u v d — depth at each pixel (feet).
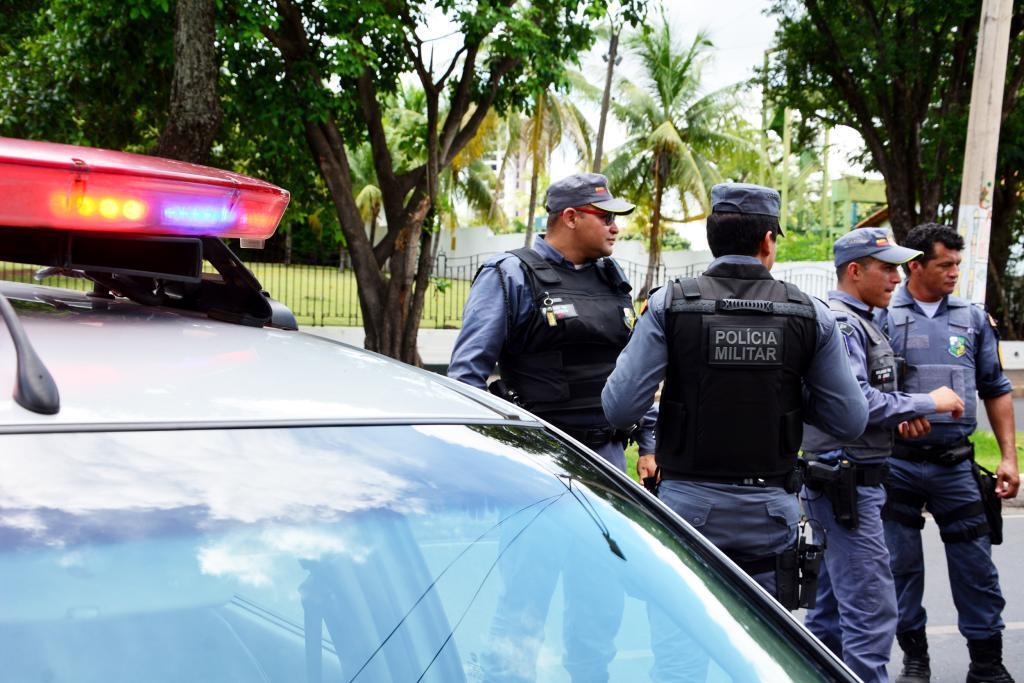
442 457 4.50
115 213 4.69
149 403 4.08
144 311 5.43
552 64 36.58
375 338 40.65
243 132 44.09
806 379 9.28
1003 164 62.08
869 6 58.54
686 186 95.71
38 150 4.76
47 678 3.32
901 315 13.41
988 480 13.06
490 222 110.32
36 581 3.42
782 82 64.75
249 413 4.22
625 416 9.15
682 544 4.89
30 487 3.57
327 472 4.13
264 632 3.67
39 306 5.10
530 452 4.87
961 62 57.52
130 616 3.50
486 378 10.14
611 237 10.52
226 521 3.80
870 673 10.71
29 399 3.75
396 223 41.04
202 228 5.01
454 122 39.68
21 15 44.50
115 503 3.66
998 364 13.44
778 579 9.15
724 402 8.88
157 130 44.73
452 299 67.10
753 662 4.34
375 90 40.40
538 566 4.32
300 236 79.10
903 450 13.07
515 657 4.09
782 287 9.09
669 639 4.33
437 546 4.15
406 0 36.27
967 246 31.30
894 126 61.82
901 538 13.15
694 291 8.97
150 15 31.78
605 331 10.39
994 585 13.10
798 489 9.43
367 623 3.88
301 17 35.83
